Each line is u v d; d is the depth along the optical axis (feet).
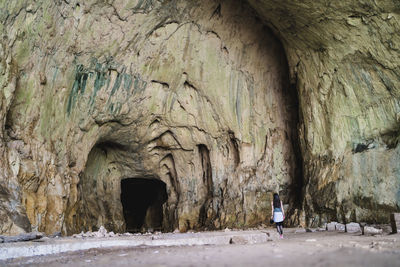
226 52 65.72
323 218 53.67
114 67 58.34
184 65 64.69
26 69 44.45
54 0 44.34
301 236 38.65
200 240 31.76
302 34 55.57
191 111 69.77
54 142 51.19
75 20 48.85
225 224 65.57
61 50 49.37
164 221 82.12
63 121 53.01
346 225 41.88
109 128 65.62
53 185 49.29
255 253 20.77
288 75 69.15
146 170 80.53
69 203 55.57
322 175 55.67
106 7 50.83
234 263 17.08
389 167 47.29
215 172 71.67
